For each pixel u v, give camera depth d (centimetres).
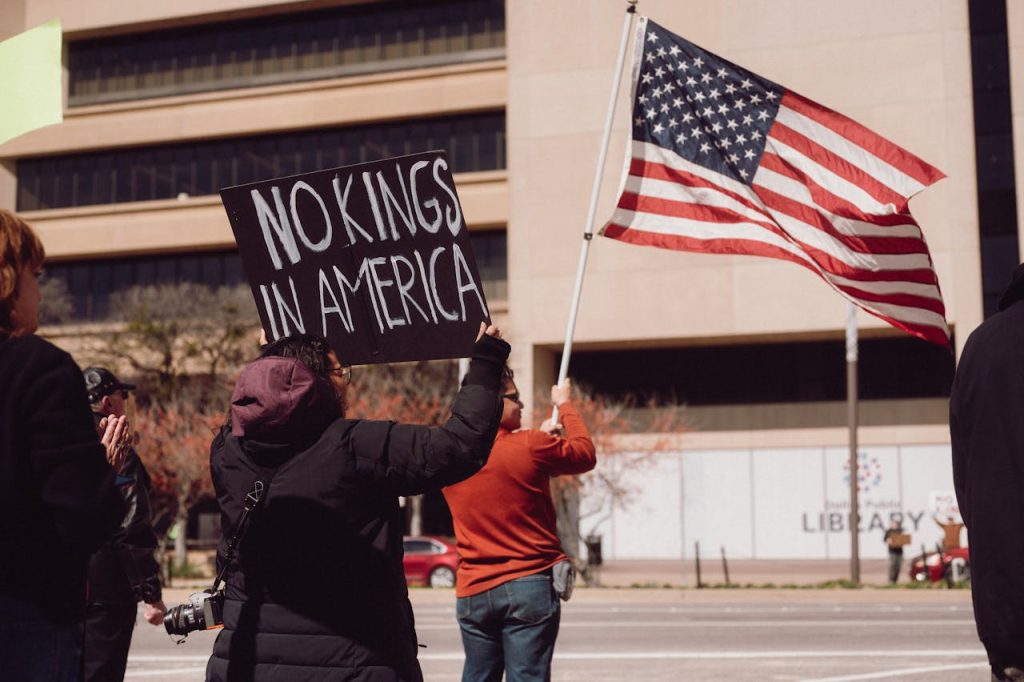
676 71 707
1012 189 3816
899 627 1562
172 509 3447
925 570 2702
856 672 1073
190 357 3928
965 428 311
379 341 406
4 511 269
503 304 4144
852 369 2805
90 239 4644
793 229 686
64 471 270
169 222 4591
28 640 272
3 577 270
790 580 3031
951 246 3769
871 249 681
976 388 306
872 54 3891
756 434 4125
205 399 3962
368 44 4581
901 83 3862
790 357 4147
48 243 4675
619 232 702
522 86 4178
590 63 4122
